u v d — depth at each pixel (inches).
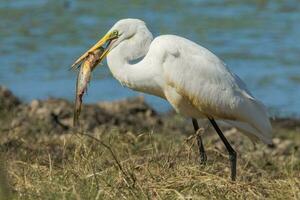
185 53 496.7
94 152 483.2
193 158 503.5
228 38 1106.1
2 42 1085.1
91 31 1147.9
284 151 617.6
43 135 620.7
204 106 501.7
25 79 927.7
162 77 499.8
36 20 1209.4
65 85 905.5
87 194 398.9
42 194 404.2
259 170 522.3
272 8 1282.0
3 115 678.5
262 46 1059.9
